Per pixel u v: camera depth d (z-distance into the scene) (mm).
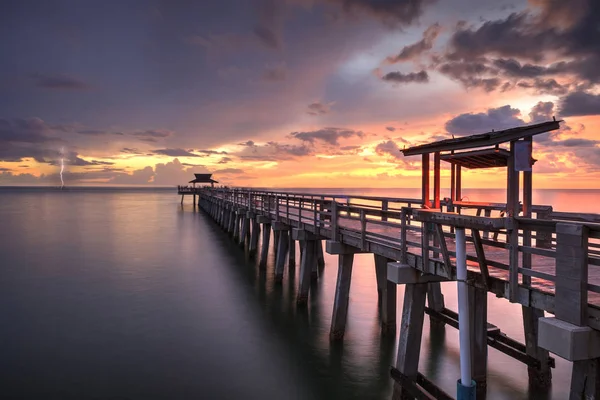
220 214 38281
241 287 16109
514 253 5055
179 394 8094
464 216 4941
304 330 11477
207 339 10859
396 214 7723
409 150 9000
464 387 4832
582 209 53844
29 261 21219
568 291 4203
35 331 11344
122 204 79312
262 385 8484
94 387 8320
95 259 21828
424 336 10789
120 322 12102
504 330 11102
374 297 14633
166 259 21797
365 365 9367
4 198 109250
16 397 7922
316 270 17312
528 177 6484
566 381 8359
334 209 10523
